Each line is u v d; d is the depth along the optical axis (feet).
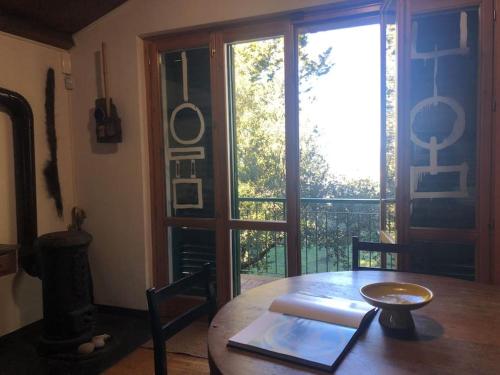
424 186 7.63
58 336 8.68
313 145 10.80
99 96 10.74
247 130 9.75
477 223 7.25
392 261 8.07
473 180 7.38
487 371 3.19
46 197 10.44
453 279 5.66
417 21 7.48
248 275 10.03
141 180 10.41
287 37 9.05
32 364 8.32
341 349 3.51
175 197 10.50
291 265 9.41
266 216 9.71
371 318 4.22
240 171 9.90
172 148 10.43
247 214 9.91
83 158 11.07
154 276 10.78
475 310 4.45
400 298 4.15
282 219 9.56
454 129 7.41
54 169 10.60
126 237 10.71
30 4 9.03
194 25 9.56
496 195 6.95
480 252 7.22
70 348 8.66
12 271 8.38
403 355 3.46
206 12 9.43
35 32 9.77
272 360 3.42
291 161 9.24
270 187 9.62
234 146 9.92
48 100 10.42
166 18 9.80
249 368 3.30
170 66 10.30
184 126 10.25
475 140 7.32
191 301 10.38
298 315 4.24
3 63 9.27
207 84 9.94
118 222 10.77
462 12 7.25
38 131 10.19
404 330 3.93
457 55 7.32
